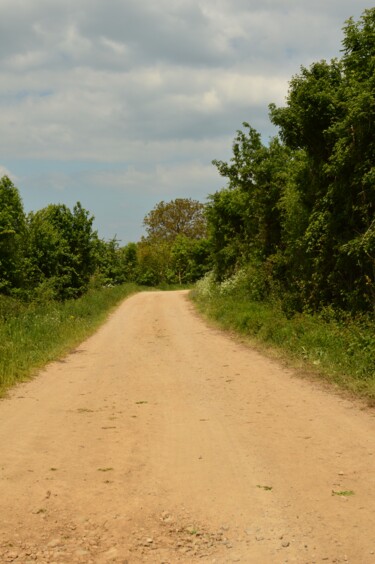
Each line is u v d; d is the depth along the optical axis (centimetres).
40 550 419
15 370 1225
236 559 405
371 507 491
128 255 7994
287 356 1380
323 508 493
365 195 1327
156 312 3203
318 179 1595
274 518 476
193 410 903
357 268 1472
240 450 677
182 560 405
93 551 419
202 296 3750
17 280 2905
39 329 1827
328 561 399
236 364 1362
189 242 8119
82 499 523
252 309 2191
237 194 3222
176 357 1526
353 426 768
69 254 3747
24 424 816
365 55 1399
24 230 3231
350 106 1323
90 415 875
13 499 521
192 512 493
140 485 561
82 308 2889
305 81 1569
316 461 625
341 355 1180
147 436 749
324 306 1597
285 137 1644
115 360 1499
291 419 821
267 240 2438
